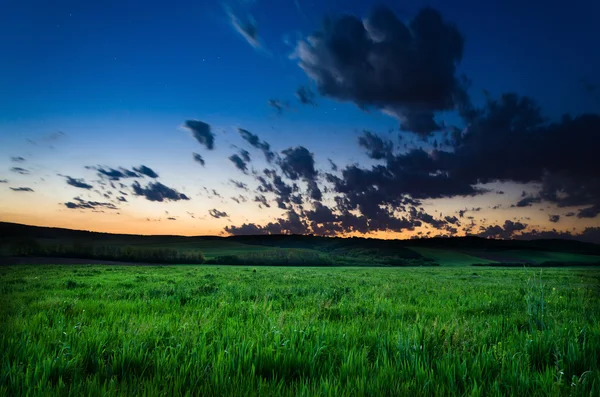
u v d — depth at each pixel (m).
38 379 3.56
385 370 3.88
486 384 3.68
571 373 4.08
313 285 18.03
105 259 81.94
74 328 5.46
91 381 3.56
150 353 4.53
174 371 3.76
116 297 11.94
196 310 8.66
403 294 14.02
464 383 3.60
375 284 19.80
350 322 7.12
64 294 12.81
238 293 13.33
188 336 5.14
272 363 4.11
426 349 4.65
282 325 6.03
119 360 4.09
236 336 5.33
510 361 4.29
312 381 3.70
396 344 4.99
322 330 5.43
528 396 3.39
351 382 3.62
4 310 8.14
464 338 5.14
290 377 3.96
